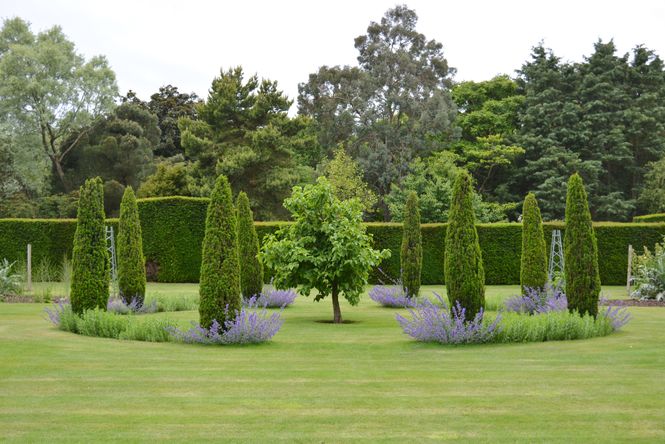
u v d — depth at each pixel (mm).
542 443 4762
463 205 10266
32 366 7664
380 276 23484
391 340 10219
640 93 40906
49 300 16453
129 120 42562
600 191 38594
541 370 7461
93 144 42125
